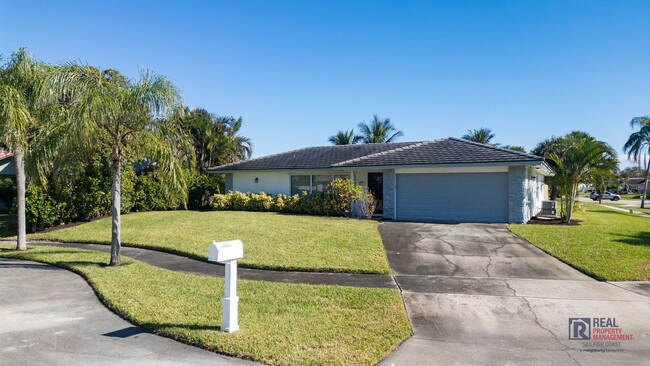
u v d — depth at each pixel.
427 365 4.34
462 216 16.19
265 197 19.78
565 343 4.94
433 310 6.12
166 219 16.30
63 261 9.73
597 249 10.08
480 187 15.96
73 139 8.65
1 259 10.49
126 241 12.12
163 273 8.43
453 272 8.38
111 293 6.90
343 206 17.14
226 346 4.69
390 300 6.49
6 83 10.96
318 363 4.31
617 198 53.16
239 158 36.19
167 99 9.12
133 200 18.95
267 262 9.10
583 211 23.31
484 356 4.57
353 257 9.53
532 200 18.89
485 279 7.82
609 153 15.25
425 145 18.31
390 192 16.91
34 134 11.11
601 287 7.22
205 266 9.32
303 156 22.28
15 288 7.50
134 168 19.81
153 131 9.70
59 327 5.48
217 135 32.00
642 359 4.50
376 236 12.07
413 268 8.76
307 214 18.27
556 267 8.68
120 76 10.23
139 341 4.98
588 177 15.79
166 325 5.38
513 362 4.43
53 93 8.91
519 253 9.95
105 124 9.09
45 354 4.61
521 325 5.52
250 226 14.09
